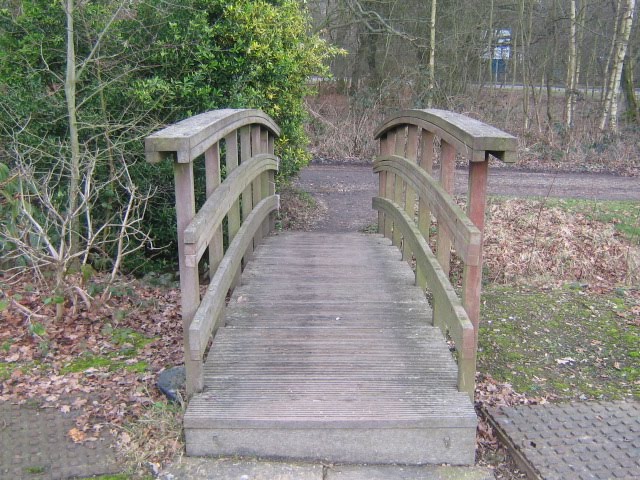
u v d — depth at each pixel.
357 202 10.02
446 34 16.22
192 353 2.78
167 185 6.05
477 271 2.88
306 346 3.45
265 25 6.18
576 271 6.28
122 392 3.32
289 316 3.90
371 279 4.68
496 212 7.66
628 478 2.71
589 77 17.20
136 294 4.82
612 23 15.82
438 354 3.36
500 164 12.98
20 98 5.71
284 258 5.31
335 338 3.55
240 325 3.75
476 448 3.05
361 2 15.66
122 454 2.79
